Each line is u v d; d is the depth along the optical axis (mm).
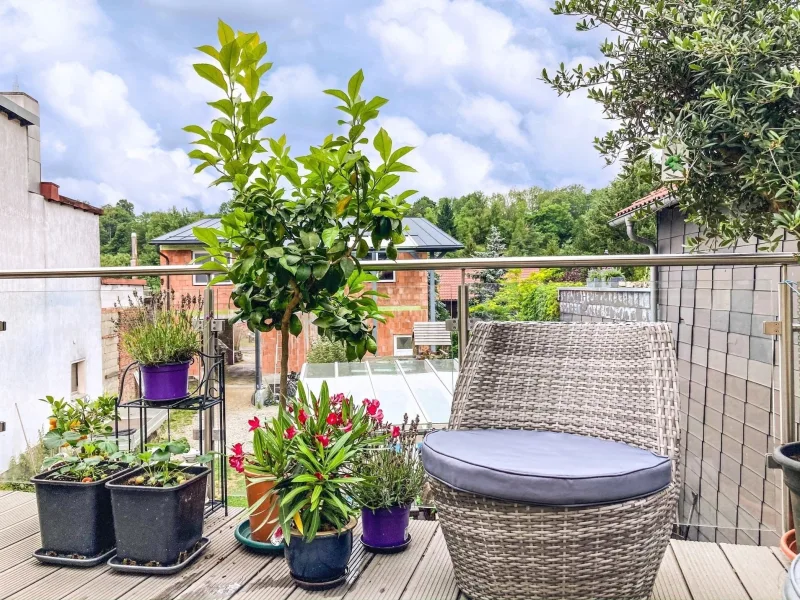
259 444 2025
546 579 1621
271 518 2188
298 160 2129
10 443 2838
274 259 2109
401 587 1936
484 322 2254
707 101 2082
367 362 2627
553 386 2125
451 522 1759
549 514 1593
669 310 2777
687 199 2297
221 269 2471
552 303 2691
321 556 1914
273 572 2062
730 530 2477
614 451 1784
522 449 1803
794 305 2309
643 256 2457
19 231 10477
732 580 1947
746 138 2016
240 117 2166
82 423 2447
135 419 2545
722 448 2580
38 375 2748
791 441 2307
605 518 1584
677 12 2195
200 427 2617
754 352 2451
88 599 1884
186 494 2111
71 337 2664
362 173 2066
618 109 2441
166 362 2420
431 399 2549
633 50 2352
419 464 2250
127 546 2084
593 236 25469
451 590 1913
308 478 1901
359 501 2109
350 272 2070
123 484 2092
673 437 1802
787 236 2484
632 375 2018
